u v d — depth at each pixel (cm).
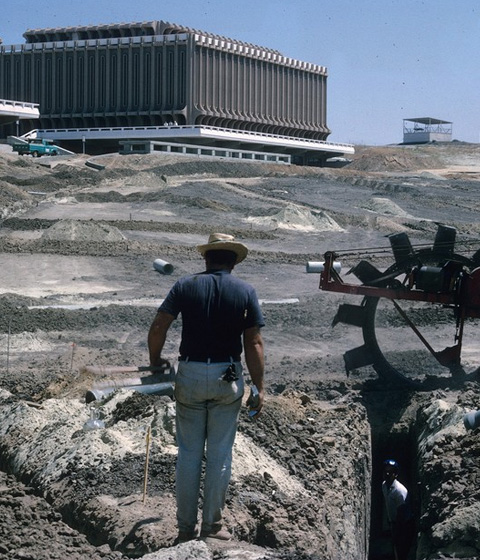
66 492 917
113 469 961
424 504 1263
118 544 774
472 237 5534
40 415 1212
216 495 709
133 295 3303
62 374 1972
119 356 2253
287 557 731
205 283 695
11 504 796
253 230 5425
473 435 1388
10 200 5753
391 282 1980
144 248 4366
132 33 12769
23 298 3053
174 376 708
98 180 7469
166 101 11969
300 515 879
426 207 7025
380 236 5409
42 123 12588
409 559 1272
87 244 4347
